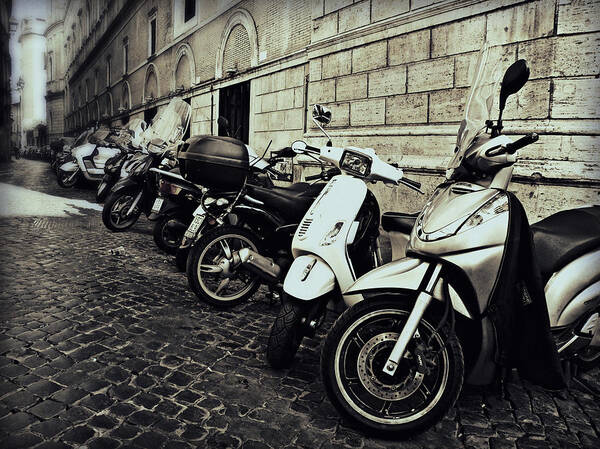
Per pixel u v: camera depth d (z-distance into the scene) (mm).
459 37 4453
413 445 1895
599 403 2322
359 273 2816
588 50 3576
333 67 6066
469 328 2123
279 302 3492
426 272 1954
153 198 5750
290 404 2129
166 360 2486
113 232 5859
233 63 9680
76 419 1911
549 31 3756
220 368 2434
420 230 2057
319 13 6277
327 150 2645
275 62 7824
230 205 3320
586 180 3531
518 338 1982
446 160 4551
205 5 10867
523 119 3928
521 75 1908
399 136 5082
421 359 1899
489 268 1901
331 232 2400
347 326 1946
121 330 2850
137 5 15547
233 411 2045
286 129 7637
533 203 3816
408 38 4980
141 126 7797
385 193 5207
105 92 16094
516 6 3961
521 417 2150
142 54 15453
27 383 2172
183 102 5785
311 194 3322
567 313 2270
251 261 3084
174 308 3287
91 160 9570
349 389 1959
